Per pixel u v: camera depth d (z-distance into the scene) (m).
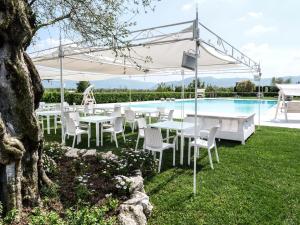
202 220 3.04
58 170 3.79
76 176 3.62
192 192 3.77
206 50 6.14
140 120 6.27
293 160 5.32
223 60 7.87
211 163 4.86
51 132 8.62
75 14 3.20
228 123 7.62
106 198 3.05
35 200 2.78
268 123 10.84
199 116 7.76
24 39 2.41
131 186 3.32
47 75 13.73
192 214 3.17
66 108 11.51
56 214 2.53
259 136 7.88
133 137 7.82
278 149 6.21
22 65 2.46
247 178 4.34
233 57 6.61
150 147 4.84
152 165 4.52
